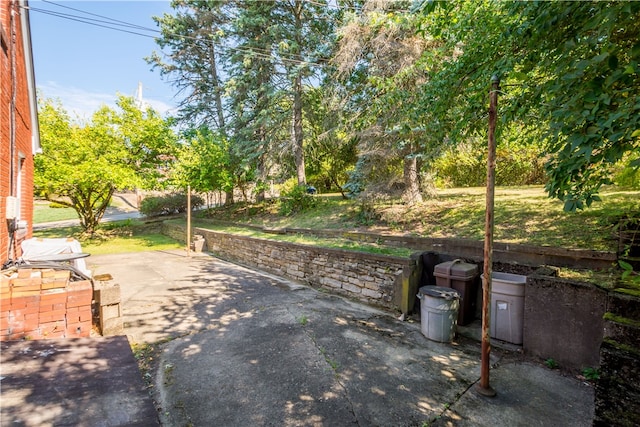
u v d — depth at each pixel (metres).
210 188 13.46
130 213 22.03
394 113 6.51
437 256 5.22
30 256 5.13
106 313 3.92
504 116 3.05
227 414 2.68
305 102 12.30
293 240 8.04
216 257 10.62
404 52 6.88
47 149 11.20
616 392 1.91
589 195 1.95
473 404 2.81
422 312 4.25
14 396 1.94
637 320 2.10
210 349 3.86
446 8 3.66
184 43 15.18
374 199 8.55
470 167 11.85
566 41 2.31
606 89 1.90
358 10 9.10
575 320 3.28
